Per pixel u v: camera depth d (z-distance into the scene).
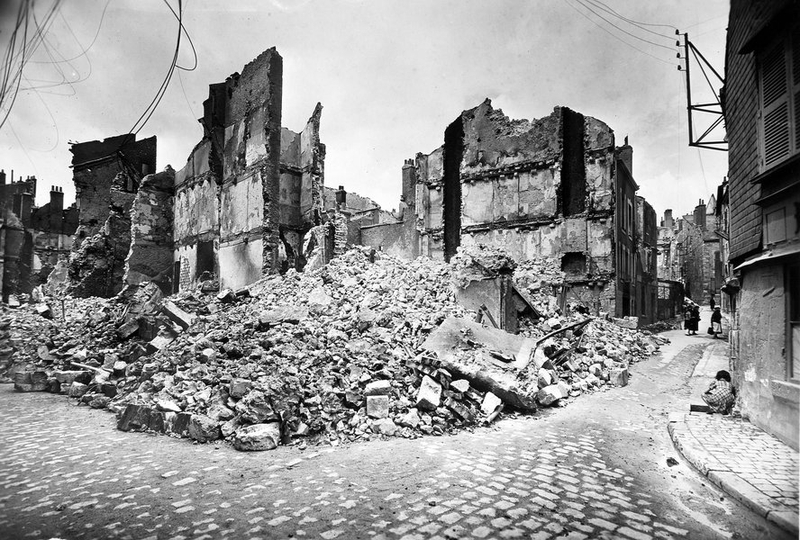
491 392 8.18
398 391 7.64
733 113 7.61
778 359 6.25
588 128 19.81
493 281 12.48
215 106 22.17
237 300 13.98
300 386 7.32
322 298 12.28
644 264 25.70
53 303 17.98
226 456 5.97
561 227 20.11
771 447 5.89
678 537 3.88
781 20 5.55
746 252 7.02
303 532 3.89
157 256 24.70
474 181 22.92
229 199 21.30
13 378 11.64
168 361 9.09
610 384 10.84
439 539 3.78
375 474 5.28
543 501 4.57
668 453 6.17
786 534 3.96
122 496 4.66
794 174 5.51
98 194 26.55
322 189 21.61
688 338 19.12
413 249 26.84
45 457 5.95
